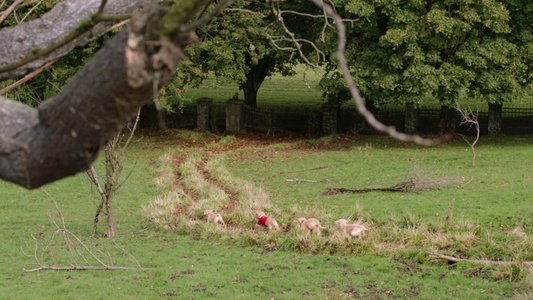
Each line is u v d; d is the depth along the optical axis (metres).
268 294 15.04
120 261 17.27
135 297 14.81
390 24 33.44
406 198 24.17
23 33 5.22
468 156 32.09
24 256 18.08
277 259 17.45
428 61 33.12
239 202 23.80
